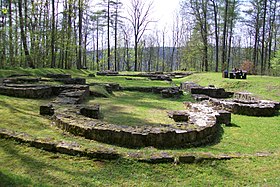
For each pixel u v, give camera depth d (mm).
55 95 12547
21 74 18219
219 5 33875
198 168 4957
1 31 24281
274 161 5355
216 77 21891
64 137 6020
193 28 34969
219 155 5418
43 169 4465
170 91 15328
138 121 8523
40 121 7172
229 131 8070
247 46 49312
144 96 15414
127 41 49500
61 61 32781
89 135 6113
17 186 3811
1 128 5941
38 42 27609
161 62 62250
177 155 5160
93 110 8250
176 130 6379
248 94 14695
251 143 6906
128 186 4242
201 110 9625
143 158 4984
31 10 27281
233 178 4676
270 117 10406
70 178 4277
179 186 4355
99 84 16828
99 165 4781
